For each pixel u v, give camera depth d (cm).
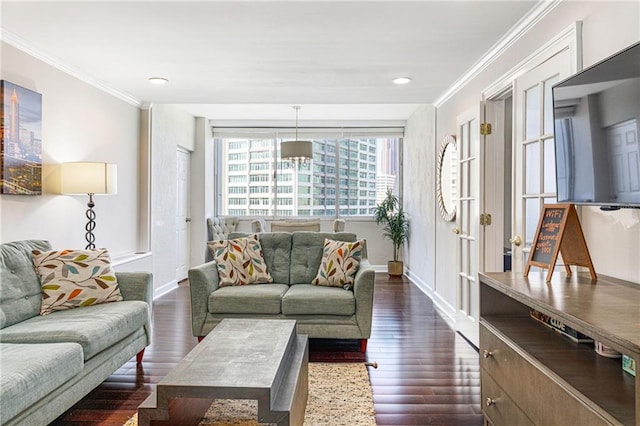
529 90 277
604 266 200
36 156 324
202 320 342
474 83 374
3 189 291
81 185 346
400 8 254
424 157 588
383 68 368
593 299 152
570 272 199
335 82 414
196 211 693
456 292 402
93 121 406
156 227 534
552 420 147
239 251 383
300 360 223
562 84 197
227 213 778
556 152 203
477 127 348
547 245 197
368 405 247
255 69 371
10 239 303
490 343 204
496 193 343
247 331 247
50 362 194
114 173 365
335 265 370
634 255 181
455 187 427
